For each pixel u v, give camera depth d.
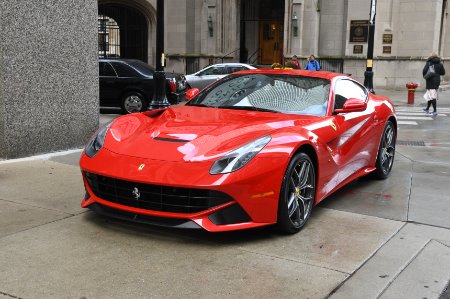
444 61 28.25
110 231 4.30
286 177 4.19
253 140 4.18
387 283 3.45
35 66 7.10
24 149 7.09
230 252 3.93
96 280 3.39
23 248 3.90
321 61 25.11
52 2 7.25
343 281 3.46
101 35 30.64
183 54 27.89
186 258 3.79
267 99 5.37
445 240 4.31
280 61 29.50
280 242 4.18
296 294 3.26
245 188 3.94
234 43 28.14
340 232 4.46
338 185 5.38
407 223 4.75
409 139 10.47
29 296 3.15
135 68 13.70
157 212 4.00
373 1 16.31
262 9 29.52
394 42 24.09
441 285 3.46
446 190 6.02
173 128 4.54
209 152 4.06
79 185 5.73
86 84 8.02
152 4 27.67
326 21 25.16
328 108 5.25
